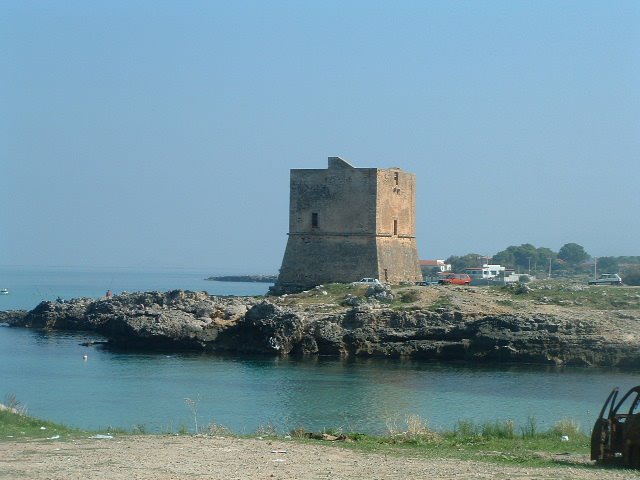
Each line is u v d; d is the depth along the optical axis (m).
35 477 28.92
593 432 35.00
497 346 96.50
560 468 33.16
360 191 124.44
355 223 124.75
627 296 109.44
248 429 58.47
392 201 127.88
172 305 120.62
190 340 106.62
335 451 36.66
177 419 64.25
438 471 31.80
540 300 109.12
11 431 40.19
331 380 84.94
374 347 100.62
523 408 69.62
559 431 46.91
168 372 90.00
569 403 72.19
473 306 105.50
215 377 86.75
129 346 109.31
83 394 76.88
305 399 74.44
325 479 29.67
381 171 125.19
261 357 101.19
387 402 72.88
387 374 88.69
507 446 41.22
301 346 102.50
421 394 76.94
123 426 59.31
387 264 125.88
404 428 56.97
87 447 35.62
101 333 128.62
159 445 36.53
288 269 127.50
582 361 93.81
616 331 96.25
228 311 110.38
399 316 102.50
